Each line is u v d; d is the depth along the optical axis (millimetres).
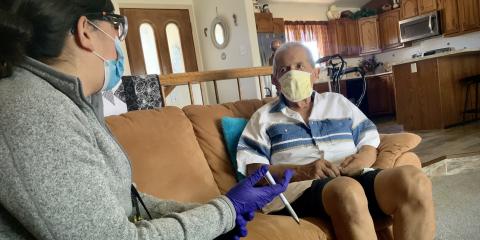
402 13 7000
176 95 2568
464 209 2285
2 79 607
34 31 642
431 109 4680
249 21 4668
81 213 573
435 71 4559
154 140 1559
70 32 697
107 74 800
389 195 1249
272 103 1814
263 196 865
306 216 1348
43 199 545
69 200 563
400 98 5047
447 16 6262
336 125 1696
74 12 690
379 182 1286
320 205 1282
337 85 3018
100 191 609
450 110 4660
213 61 5375
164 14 5188
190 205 1036
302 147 1651
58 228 555
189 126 1778
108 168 731
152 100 1958
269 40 5637
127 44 4832
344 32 7605
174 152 1595
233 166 1778
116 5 4535
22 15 623
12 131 544
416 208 1197
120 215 639
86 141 646
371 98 7219
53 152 564
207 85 5375
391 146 1675
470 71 4949
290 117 1700
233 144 1797
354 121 1747
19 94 575
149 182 1456
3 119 548
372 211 1325
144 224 707
